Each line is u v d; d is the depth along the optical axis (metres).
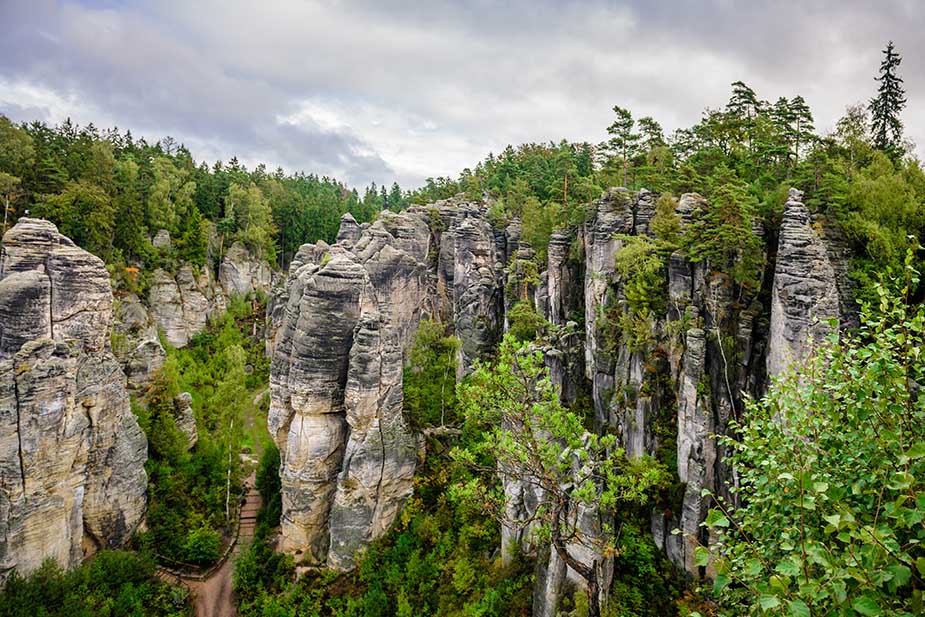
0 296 40.97
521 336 55.16
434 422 55.06
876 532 8.20
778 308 33.59
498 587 35.84
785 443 13.84
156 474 50.91
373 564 42.34
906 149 52.69
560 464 23.42
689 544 33.97
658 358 39.59
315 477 44.75
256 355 84.38
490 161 121.38
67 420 40.41
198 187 104.81
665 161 57.75
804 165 43.28
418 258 75.62
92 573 39.88
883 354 11.58
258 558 44.91
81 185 69.62
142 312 71.62
